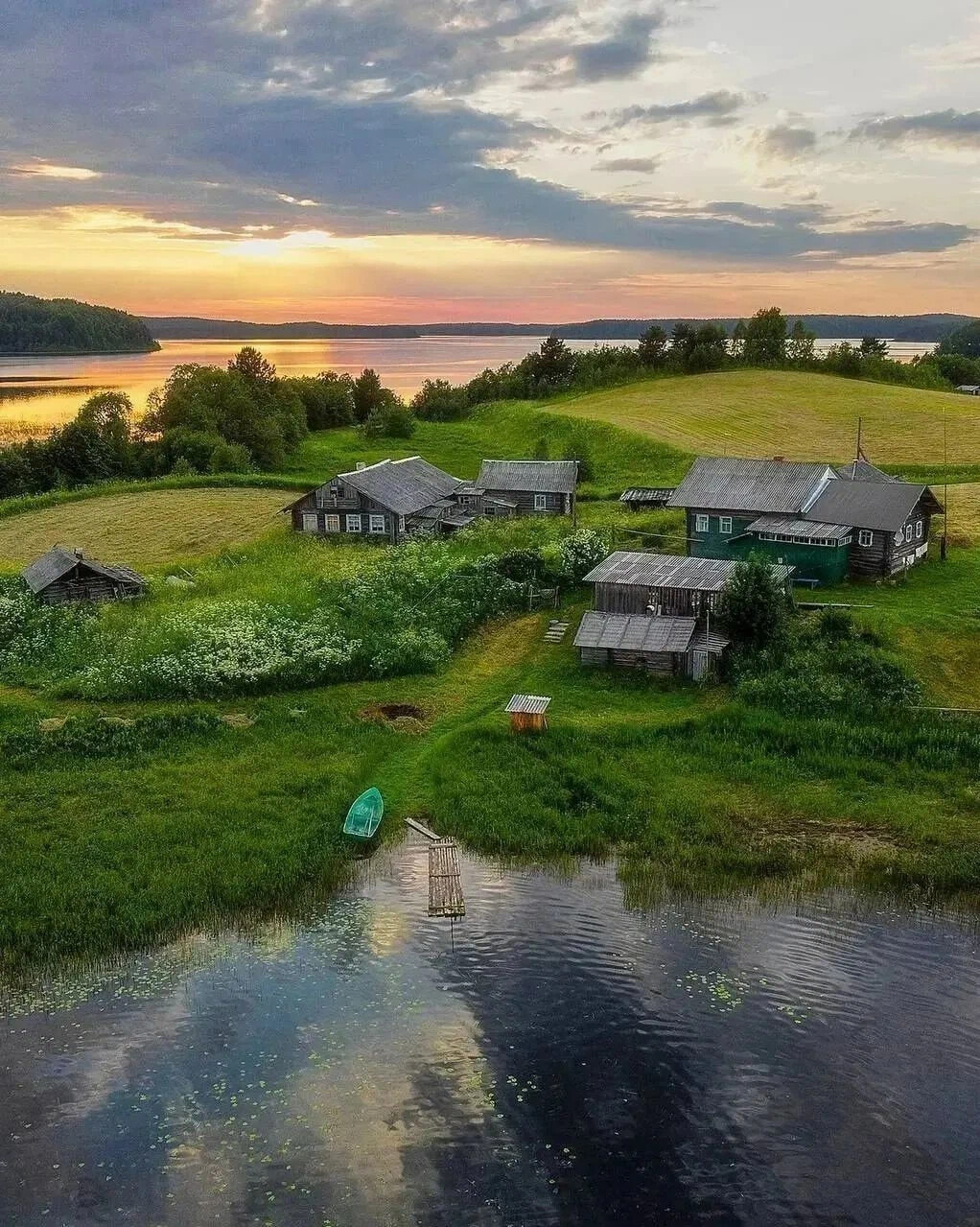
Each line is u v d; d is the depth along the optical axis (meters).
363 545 80.25
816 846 37.84
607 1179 23.00
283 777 42.34
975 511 80.88
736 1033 27.80
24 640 58.69
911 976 30.47
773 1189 22.73
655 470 110.94
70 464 129.25
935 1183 22.86
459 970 30.59
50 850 36.84
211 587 68.56
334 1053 26.91
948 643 53.81
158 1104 25.08
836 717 46.62
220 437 135.50
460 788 41.56
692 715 47.41
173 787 41.69
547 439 133.50
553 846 37.88
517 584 64.06
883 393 154.62
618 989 29.72
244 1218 21.89
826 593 61.97
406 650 54.44
